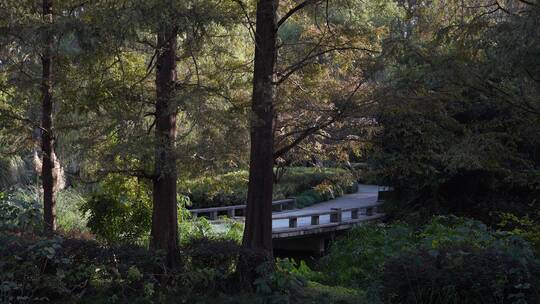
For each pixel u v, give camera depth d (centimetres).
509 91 847
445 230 1112
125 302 760
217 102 898
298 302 794
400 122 966
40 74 877
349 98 876
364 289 975
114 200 1079
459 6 963
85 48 716
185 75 1012
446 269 711
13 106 924
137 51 955
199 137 881
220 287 840
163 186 905
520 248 732
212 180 1155
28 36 727
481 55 846
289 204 2197
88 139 841
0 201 741
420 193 1884
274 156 877
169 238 885
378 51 897
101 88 831
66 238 832
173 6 694
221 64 972
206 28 837
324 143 1144
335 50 955
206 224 1323
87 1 813
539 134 888
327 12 906
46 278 729
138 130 809
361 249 1198
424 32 948
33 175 1664
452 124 941
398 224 1571
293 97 970
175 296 797
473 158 864
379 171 1246
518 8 873
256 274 836
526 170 1260
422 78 828
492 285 665
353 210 1888
